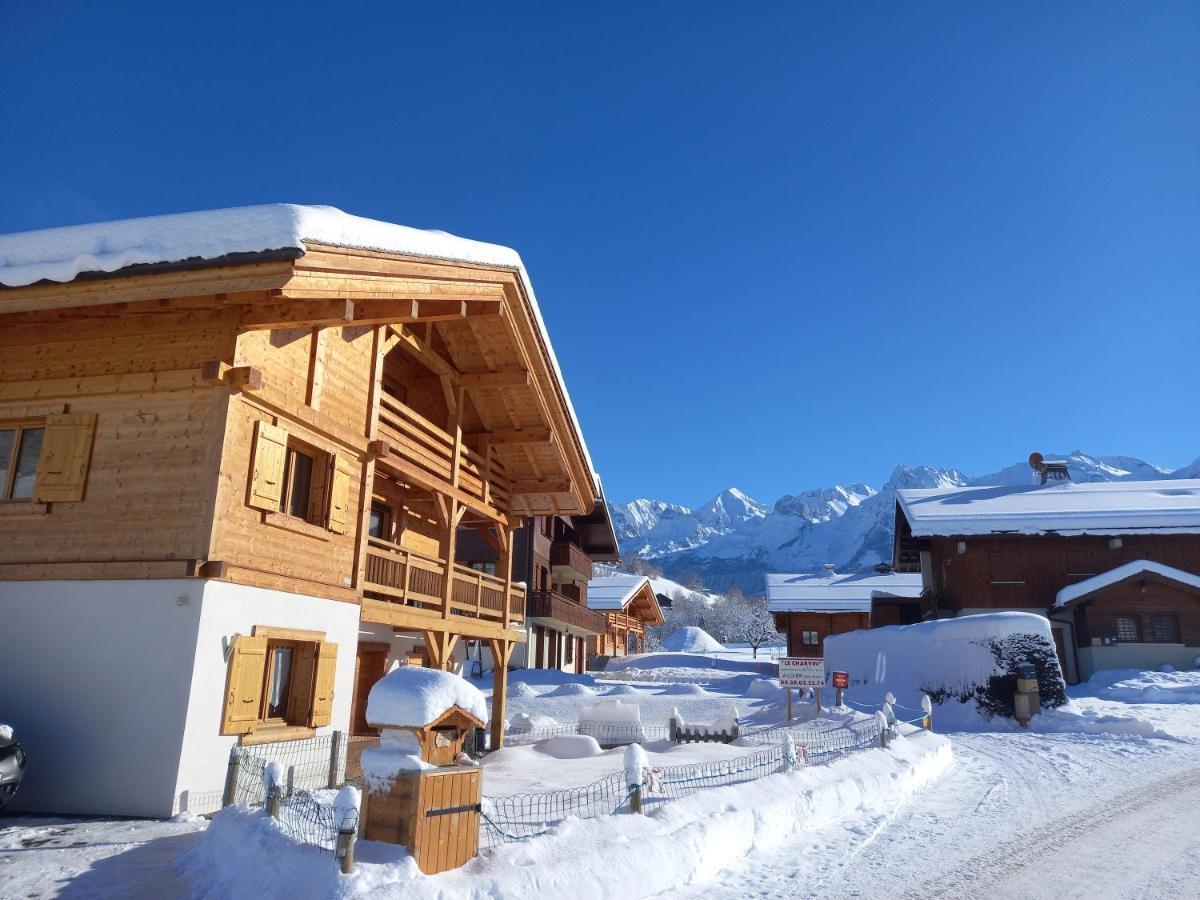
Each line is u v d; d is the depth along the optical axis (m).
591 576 46.38
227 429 9.31
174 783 8.37
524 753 14.85
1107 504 34.72
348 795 5.28
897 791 11.27
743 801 8.70
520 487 18.42
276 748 9.93
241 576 9.37
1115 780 12.40
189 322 9.66
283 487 10.73
